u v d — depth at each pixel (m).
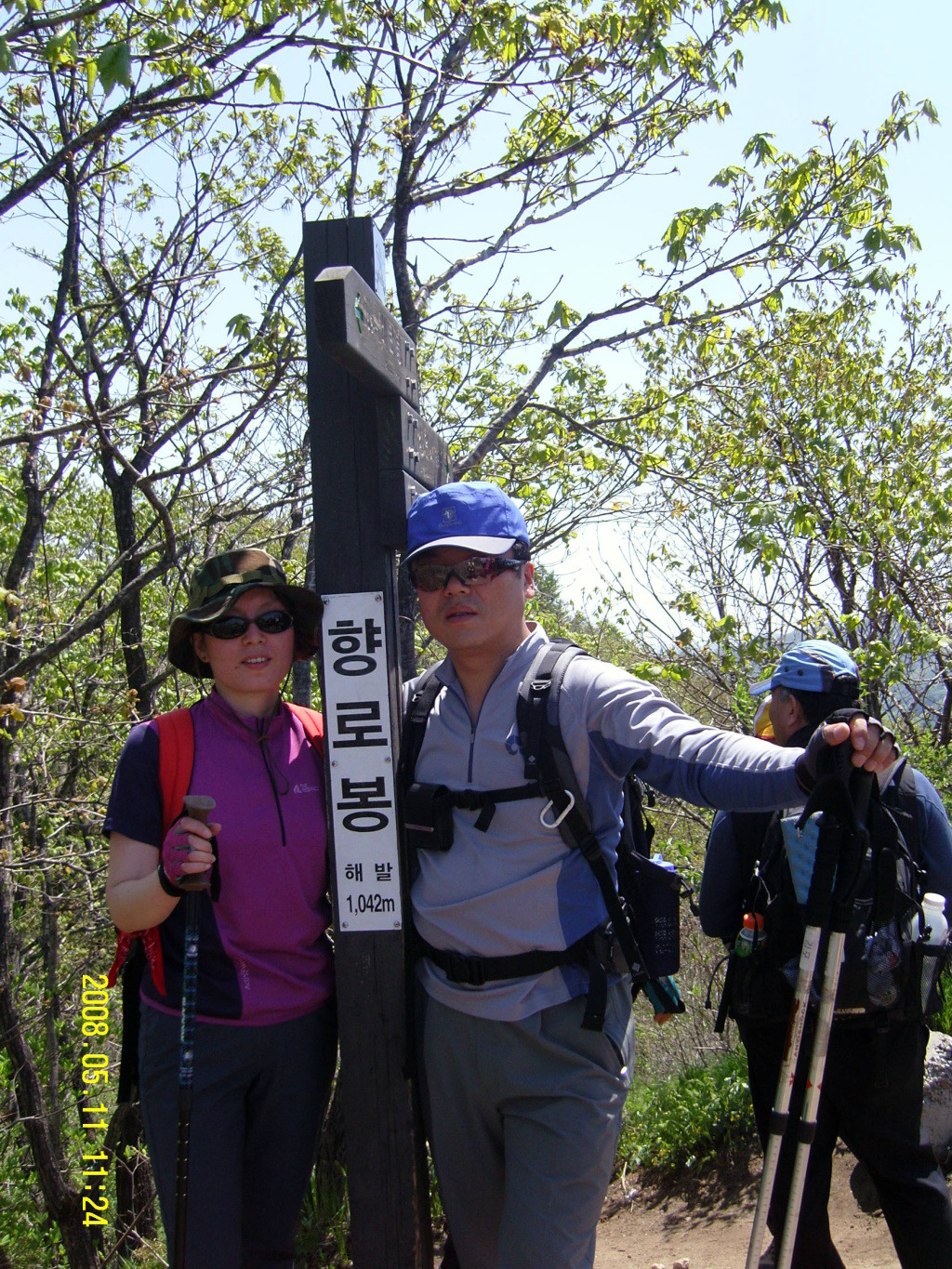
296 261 5.36
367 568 2.51
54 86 5.63
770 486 6.33
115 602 5.09
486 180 5.45
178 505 6.82
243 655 2.45
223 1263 2.24
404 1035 2.42
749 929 2.85
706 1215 4.12
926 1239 2.66
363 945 2.44
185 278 5.99
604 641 7.59
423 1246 2.47
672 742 2.16
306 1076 2.42
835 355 8.10
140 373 6.18
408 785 2.43
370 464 2.53
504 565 2.33
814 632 6.23
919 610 6.62
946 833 2.86
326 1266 4.26
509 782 2.28
